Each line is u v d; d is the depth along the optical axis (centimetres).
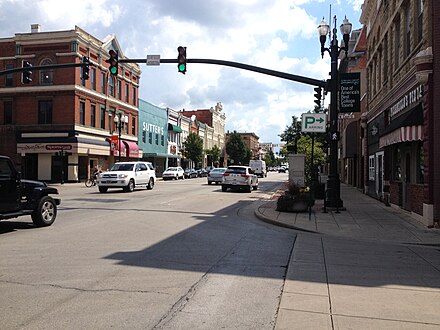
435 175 1203
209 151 8044
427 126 1212
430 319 482
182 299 544
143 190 2814
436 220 1205
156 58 1817
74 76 3722
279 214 1472
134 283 612
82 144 3753
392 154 1759
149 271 683
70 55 3738
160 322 462
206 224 1259
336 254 859
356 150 3038
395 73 1691
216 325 457
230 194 2547
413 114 1281
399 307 524
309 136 3412
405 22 1570
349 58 3594
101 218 1338
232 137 9419
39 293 558
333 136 1612
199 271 691
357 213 1523
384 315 494
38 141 3766
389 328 453
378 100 2089
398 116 1600
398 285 626
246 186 2772
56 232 1060
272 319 478
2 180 1028
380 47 2067
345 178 4153
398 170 1694
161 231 1099
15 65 3856
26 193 1113
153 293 566
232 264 748
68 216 1386
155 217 1387
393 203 1703
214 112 9112
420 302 545
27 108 3825
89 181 3372
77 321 461
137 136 5097
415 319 482
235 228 1203
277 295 568
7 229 1109
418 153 1380
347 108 1784
